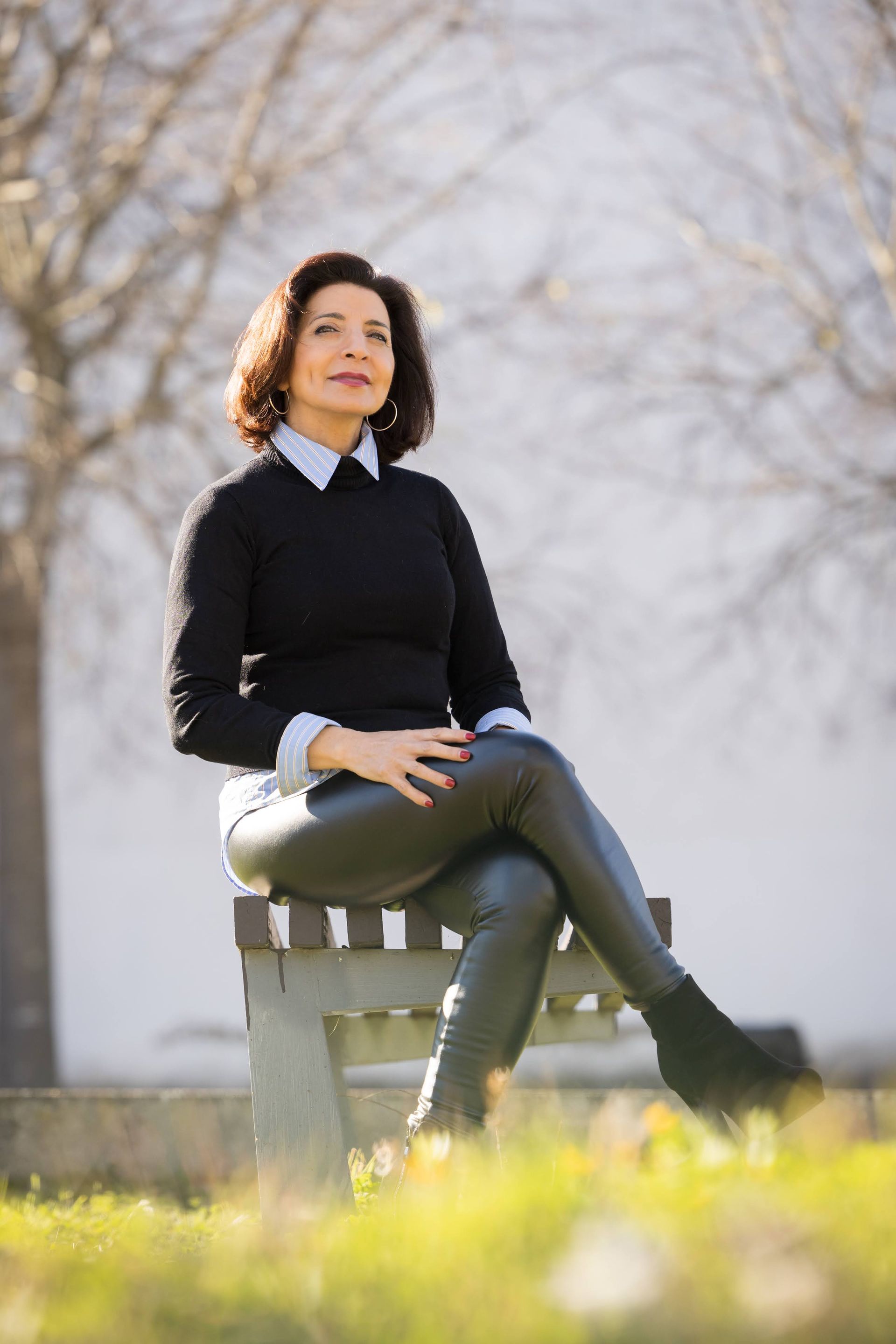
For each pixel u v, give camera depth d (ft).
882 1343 6.03
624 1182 9.48
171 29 52.11
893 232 52.47
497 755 12.93
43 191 50.34
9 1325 6.89
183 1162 24.11
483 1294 6.85
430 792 13.04
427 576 15.23
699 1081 12.41
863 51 52.01
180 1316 7.09
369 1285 7.36
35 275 52.80
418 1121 12.08
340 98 54.85
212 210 51.57
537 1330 6.31
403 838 13.14
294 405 15.99
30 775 60.90
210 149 53.11
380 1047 16.89
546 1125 14.73
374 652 14.85
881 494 54.34
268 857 13.99
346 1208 13.20
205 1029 80.84
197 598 14.56
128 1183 24.32
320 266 16.05
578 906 12.73
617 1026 19.39
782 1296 6.31
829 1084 29.35
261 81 52.75
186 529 14.98
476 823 12.92
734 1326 6.18
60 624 55.47
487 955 12.43
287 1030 14.42
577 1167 10.37
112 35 50.60
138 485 53.36
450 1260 7.53
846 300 53.88
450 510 16.43
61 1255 9.48
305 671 14.73
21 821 60.70
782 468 56.24
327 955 14.40
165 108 50.65
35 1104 24.90
